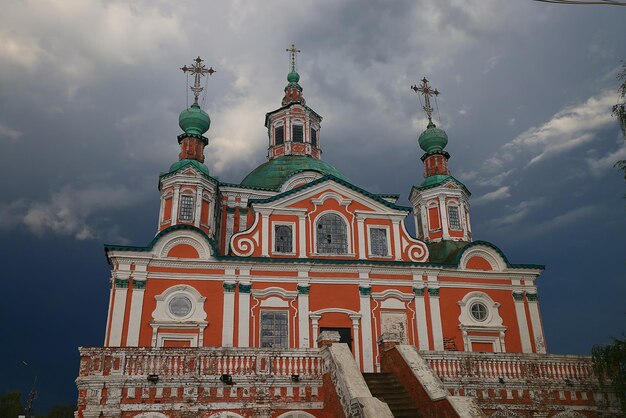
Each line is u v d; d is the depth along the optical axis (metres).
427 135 41.34
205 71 41.94
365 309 31.08
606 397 22.95
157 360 19.84
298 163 41.34
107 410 18.84
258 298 30.28
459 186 38.69
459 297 32.78
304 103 47.44
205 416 19.42
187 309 29.28
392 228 33.81
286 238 32.59
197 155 37.19
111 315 28.25
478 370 22.19
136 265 29.56
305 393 20.33
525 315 33.19
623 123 20.80
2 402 56.84
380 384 20.75
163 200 34.78
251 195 38.56
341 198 33.81
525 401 22.08
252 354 20.52
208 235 34.12
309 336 29.92
